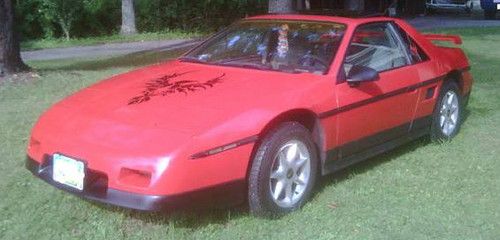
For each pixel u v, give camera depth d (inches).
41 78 371.9
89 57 549.3
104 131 158.9
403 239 155.8
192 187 147.9
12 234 157.0
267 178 161.6
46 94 331.0
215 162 151.2
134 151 149.0
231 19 845.8
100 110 169.8
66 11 733.3
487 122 274.4
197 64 205.0
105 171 149.9
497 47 546.0
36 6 740.7
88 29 786.8
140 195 145.6
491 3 948.6
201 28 837.2
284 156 167.3
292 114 170.1
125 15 780.0
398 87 206.1
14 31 380.2
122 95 178.4
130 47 655.1
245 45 208.1
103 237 155.7
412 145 238.8
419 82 217.6
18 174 200.1
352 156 192.4
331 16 211.0
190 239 155.5
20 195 182.1
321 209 173.9
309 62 190.9
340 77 185.3
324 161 181.6
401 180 199.2
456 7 1043.9
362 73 184.2
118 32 804.0
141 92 178.9
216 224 163.3
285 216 168.4
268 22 215.3
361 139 193.2
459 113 249.9
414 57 223.5
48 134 167.6
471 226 163.5
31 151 172.7
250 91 173.3
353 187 192.5
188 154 147.1
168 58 501.4
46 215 168.4
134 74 202.1
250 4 845.2
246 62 198.8
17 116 278.7
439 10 1083.3
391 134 207.2
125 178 148.6
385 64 207.8
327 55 191.0
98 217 167.3
